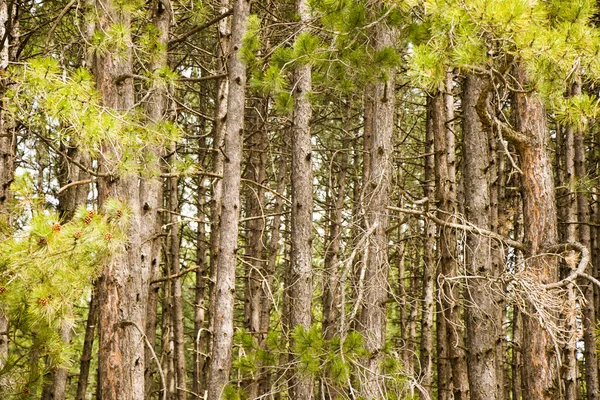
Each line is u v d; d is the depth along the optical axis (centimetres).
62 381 1074
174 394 1413
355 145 1447
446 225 688
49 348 630
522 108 664
